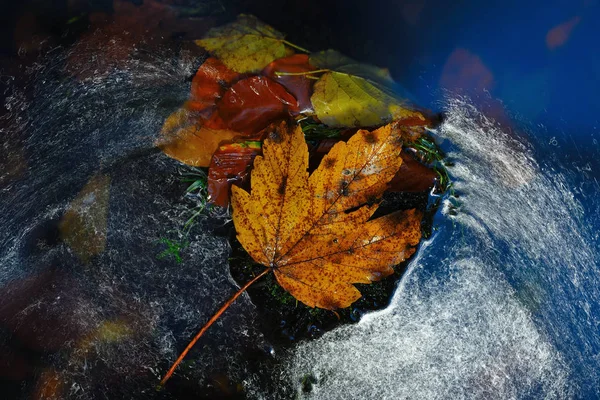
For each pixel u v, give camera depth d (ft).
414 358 1.61
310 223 1.53
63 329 1.63
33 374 1.61
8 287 1.66
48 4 1.82
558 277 1.69
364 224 1.53
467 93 1.77
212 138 1.67
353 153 1.52
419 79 1.76
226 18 1.79
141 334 1.62
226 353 1.60
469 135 1.73
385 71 1.75
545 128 1.77
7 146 1.74
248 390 1.59
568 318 1.67
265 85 1.69
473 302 1.64
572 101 1.79
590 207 1.75
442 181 1.68
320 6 1.81
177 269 1.64
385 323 1.61
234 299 1.55
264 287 1.61
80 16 1.82
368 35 1.79
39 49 1.80
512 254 1.68
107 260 1.65
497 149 1.73
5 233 1.69
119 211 1.67
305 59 1.74
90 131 1.74
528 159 1.74
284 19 1.78
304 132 1.67
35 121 1.76
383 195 1.65
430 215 1.66
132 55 1.79
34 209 1.70
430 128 1.71
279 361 1.60
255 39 1.76
